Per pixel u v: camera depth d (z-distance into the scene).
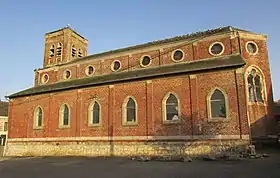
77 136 24.62
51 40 35.62
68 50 34.19
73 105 25.78
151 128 21.00
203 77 20.00
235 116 18.33
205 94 19.62
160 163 16.30
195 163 15.62
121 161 18.17
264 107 21.42
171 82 21.09
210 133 18.83
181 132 19.80
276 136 21.08
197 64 21.47
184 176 11.23
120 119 22.72
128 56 26.45
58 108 26.67
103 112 23.78
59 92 27.09
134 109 22.38
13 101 30.50
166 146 20.11
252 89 21.53
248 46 22.41
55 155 25.38
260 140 20.64
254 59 22.20
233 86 18.84
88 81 26.16
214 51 22.42
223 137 18.38
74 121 25.25
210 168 13.24
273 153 18.09
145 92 22.03
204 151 18.75
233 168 12.89
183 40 23.94
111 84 23.92
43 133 26.97
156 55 24.91
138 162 17.28
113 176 11.98
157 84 21.66
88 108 24.72
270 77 22.38
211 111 19.23
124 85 23.27
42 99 28.16
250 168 12.65
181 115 20.08
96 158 21.09
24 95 29.53
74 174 13.01
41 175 13.07
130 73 24.59
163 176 11.45
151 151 20.62
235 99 18.59
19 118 29.36
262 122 21.03
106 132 23.17
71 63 30.38
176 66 22.70
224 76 19.28
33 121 28.06
